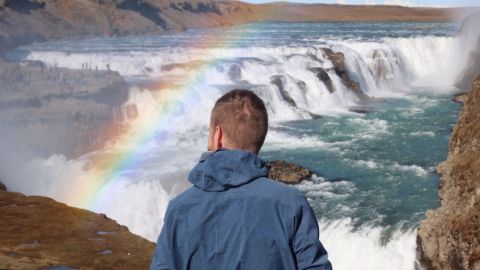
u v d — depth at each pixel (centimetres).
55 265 573
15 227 676
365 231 1387
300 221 221
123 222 1691
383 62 4019
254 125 240
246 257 216
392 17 18500
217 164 228
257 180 228
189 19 12825
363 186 1712
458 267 980
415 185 1703
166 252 223
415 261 1243
